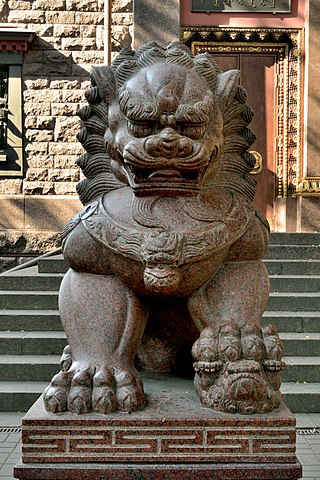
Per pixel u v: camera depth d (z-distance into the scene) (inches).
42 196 363.3
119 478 76.0
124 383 80.2
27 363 202.4
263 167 362.9
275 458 77.1
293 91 355.9
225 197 87.4
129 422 77.2
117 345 84.7
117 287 86.8
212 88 86.6
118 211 84.7
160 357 98.4
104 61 358.3
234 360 79.5
